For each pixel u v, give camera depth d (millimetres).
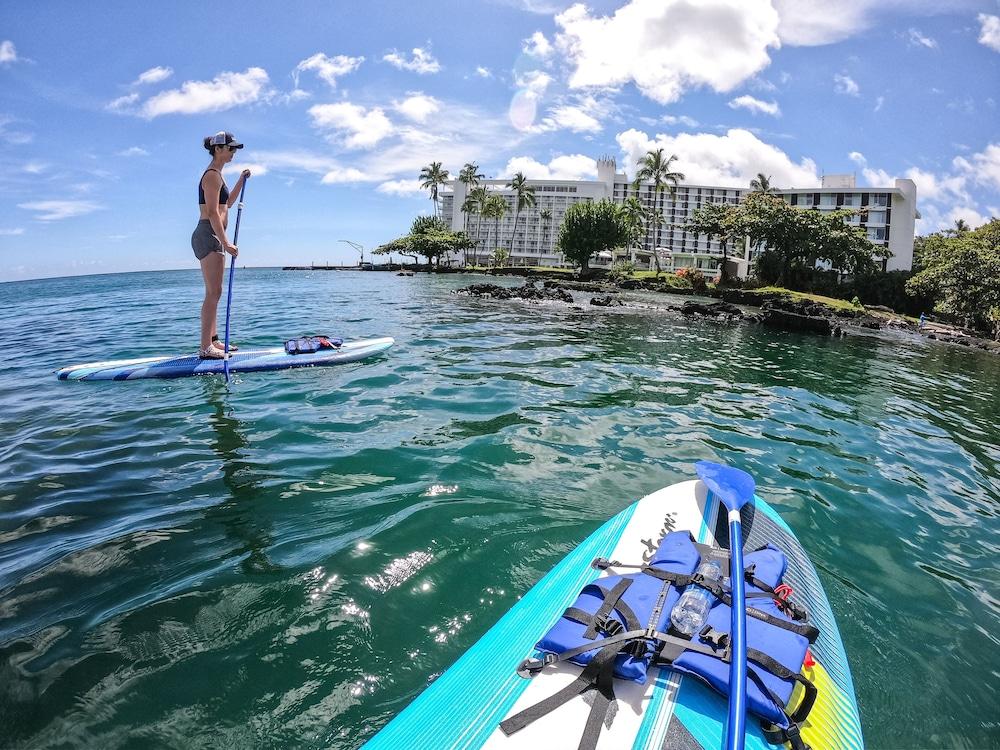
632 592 2322
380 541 3795
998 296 29438
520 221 132000
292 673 2668
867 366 14281
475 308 23156
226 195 7828
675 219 132625
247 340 12000
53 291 49781
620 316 22797
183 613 3062
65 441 5723
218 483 4734
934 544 4453
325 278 65625
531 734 1900
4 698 2475
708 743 1832
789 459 6090
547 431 6301
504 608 3180
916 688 2830
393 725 2037
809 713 2141
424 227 96312
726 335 18469
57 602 3154
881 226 69938
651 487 4941
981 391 11977
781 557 2938
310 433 5973
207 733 2342
